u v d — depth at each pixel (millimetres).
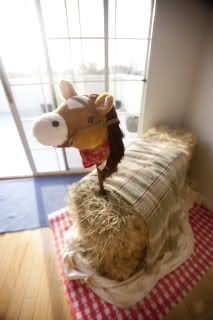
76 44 1401
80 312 973
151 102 1622
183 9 1233
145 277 1028
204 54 1354
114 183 998
